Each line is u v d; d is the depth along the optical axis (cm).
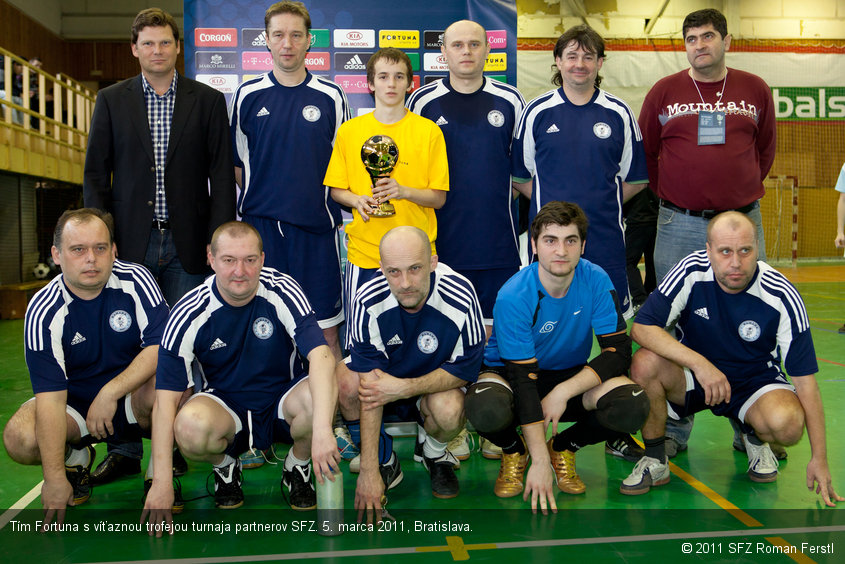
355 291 307
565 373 270
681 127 339
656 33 1391
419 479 279
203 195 316
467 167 324
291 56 315
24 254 986
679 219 342
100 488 270
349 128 309
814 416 240
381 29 421
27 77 873
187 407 230
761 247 343
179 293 318
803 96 1470
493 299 335
